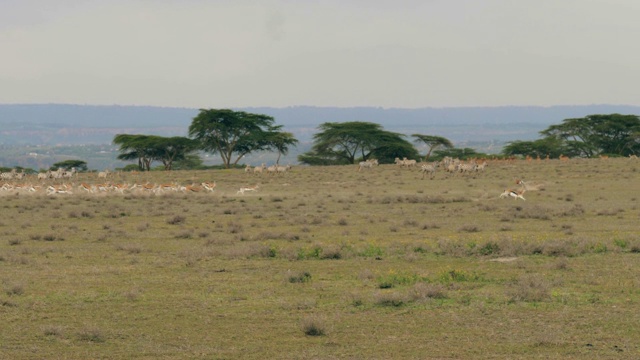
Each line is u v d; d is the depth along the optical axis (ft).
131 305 90.27
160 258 129.39
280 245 146.20
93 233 173.47
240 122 574.15
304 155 627.46
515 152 631.97
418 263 120.16
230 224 183.52
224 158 586.45
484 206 223.92
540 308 85.66
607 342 72.13
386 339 74.54
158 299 93.81
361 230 171.63
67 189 310.24
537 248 127.44
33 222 202.08
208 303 91.30
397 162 447.83
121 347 72.43
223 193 307.78
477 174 368.48
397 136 615.57
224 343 73.82
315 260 125.39
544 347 70.79
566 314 82.69
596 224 175.42
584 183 309.83
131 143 566.36
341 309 87.30
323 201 262.67
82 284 104.27
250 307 89.10
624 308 84.94
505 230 167.73
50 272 114.42
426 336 75.36
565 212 197.36
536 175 352.69
